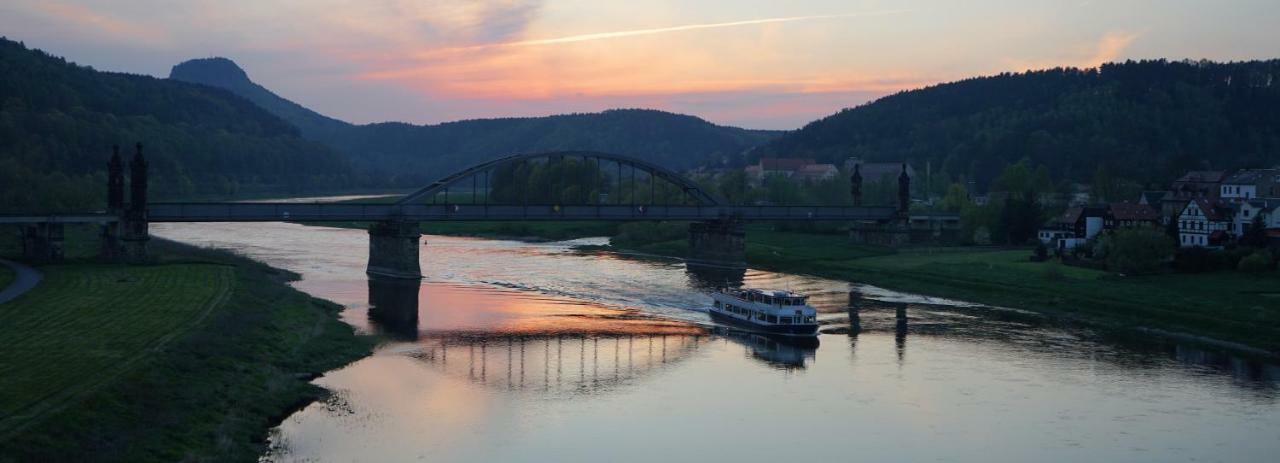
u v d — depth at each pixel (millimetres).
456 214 161750
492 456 58781
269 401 66562
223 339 77375
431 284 137000
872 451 61062
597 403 71312
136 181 138250
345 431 62281
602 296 126938
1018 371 82312
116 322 80500
